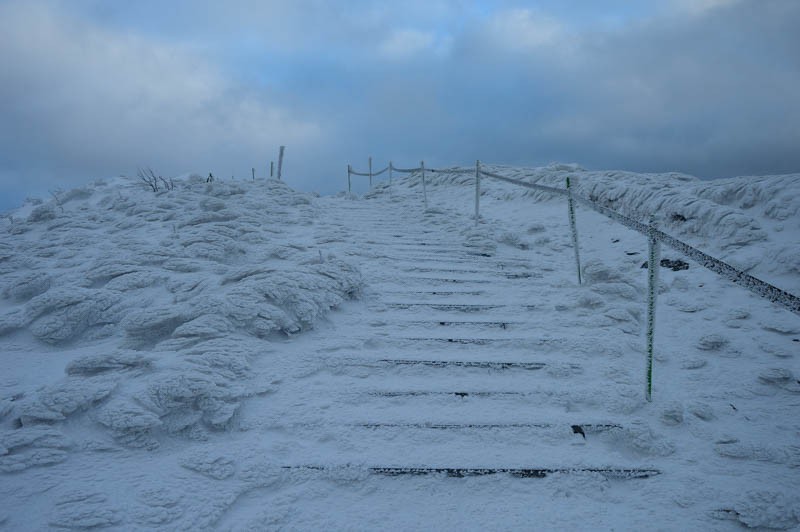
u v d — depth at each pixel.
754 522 2.75
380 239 8.50
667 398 3.95
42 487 2.71
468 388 3.99
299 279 5.19
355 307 5.52
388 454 3.24
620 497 3.01
